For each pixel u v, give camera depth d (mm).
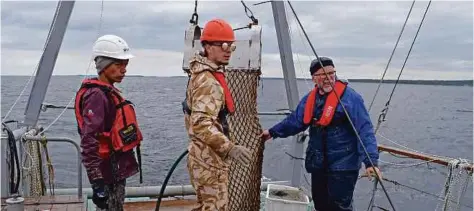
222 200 2719
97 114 2717
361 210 11672
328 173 3475
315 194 3701
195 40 3283
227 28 2615
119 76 2883
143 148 21094
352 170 3439
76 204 4211
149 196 4797
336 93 3168
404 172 16953
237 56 3238
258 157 3400
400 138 32844
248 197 3381
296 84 4918
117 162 2885
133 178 14156
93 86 2791
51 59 4395
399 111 75250
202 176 2676
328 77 3314
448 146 30406
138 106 45000
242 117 3258
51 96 58938
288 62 4875
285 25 4836
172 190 4824
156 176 15195
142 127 28625
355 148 3414
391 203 3248
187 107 2703
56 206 4137
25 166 4395
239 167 3287
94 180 2707
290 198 3938
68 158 19391
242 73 3227
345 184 3451
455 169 3621
